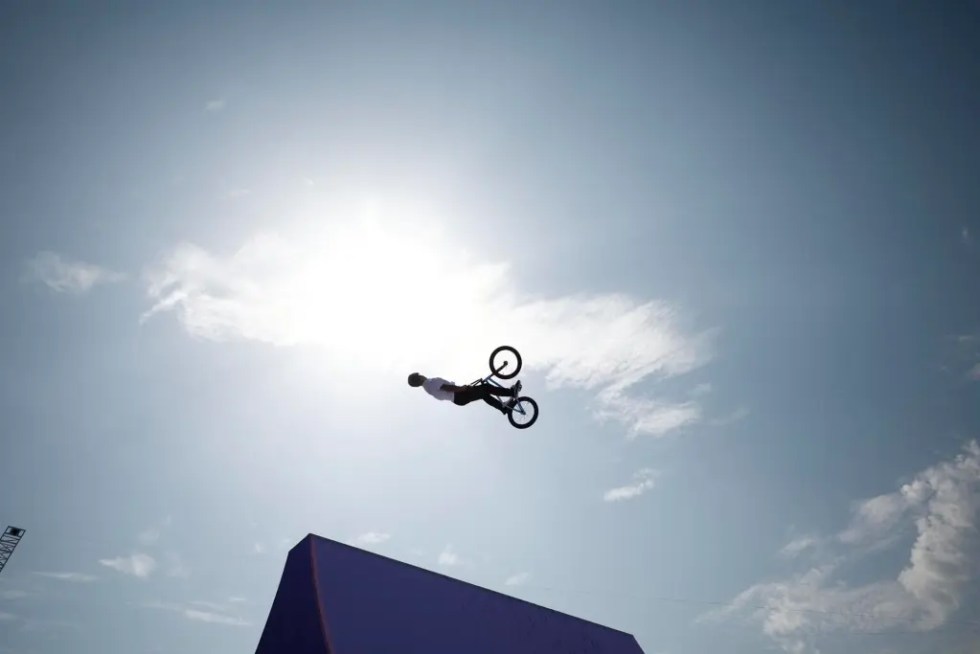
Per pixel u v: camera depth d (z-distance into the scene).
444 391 10.91
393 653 10.62
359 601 11.38
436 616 12.20
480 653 11.88
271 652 10.97
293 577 11.89
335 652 9.86
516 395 10.77
